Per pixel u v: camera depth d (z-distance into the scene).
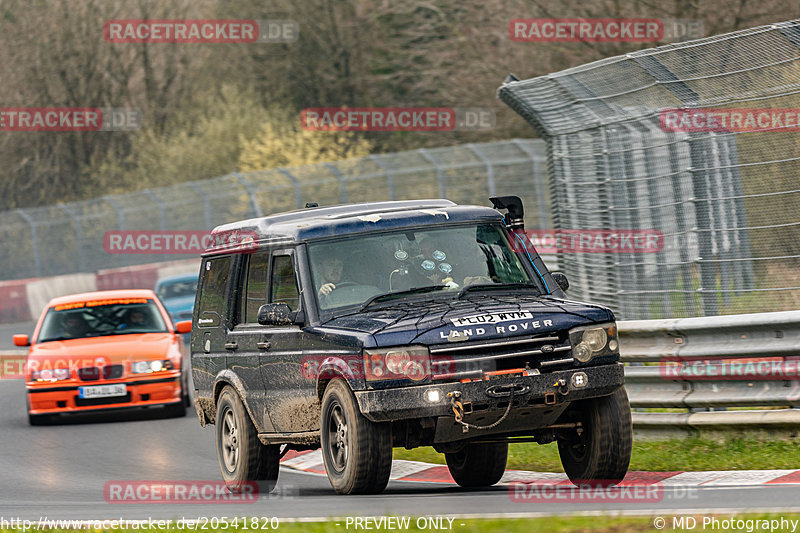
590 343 30.80
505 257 35.09
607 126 53.97
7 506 36.53
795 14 113.88
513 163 126.62
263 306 33.53
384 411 29.77
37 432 58.03
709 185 52.41
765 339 38.41
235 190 134.12
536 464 40.66
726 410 40.88
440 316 30.83
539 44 150.12
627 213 55.53
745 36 45.00
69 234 142.25
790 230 50.00
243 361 37.22
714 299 51.06
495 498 29.50
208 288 40.69
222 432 39.22
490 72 186.00
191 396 67.50
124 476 44.25
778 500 26.89
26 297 141.50
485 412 29.86
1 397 74.88
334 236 34.72
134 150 193.75
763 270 49.88
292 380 34.09
